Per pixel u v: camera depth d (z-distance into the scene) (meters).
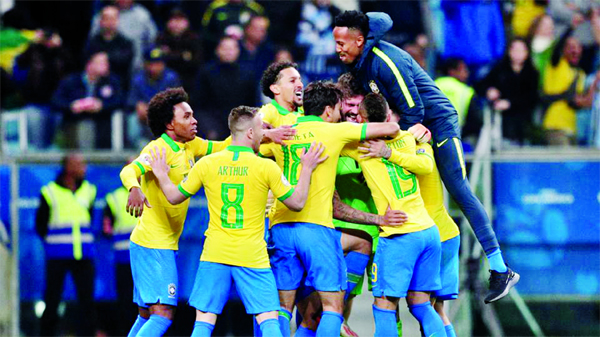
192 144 27.39
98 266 38.06
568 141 39.88
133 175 25.50
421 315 26.42
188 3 42.59
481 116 38.81
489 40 40.97
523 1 41.25
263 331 25.00
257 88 40.09
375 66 26.30
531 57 40.22
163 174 25.73
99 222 38.03
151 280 26.33
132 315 37.88
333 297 25.64
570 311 37.47
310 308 27.30
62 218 37.94
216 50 40.31
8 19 43.56
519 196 37.59
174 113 26.30
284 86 27.42
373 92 26.86
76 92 40.50
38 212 38.03
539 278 37.59
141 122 40.19
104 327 37.97
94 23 41.69
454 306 36.81
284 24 42.03
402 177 25.98
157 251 26.47
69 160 38.12
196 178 25.45
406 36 41.44
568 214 37.62
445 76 40.19
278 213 26.16
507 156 37.62
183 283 37.59
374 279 26.22
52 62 42.12
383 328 25.92
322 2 42.03
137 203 25.20
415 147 26.20
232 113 25.55
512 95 40.09
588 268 37.69
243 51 40.41
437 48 41.06
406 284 25.75
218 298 25.45
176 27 41.09
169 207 26.55
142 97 40.25
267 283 25.34
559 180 37.62
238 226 25.28
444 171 27.27
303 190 24.98
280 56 40.53
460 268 36.81
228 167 25.25
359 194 27.84
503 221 37.59
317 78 41.47
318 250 25.53
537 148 38.91
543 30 40.59
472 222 27.53
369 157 25.95
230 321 37.97
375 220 26.02
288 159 25.98
